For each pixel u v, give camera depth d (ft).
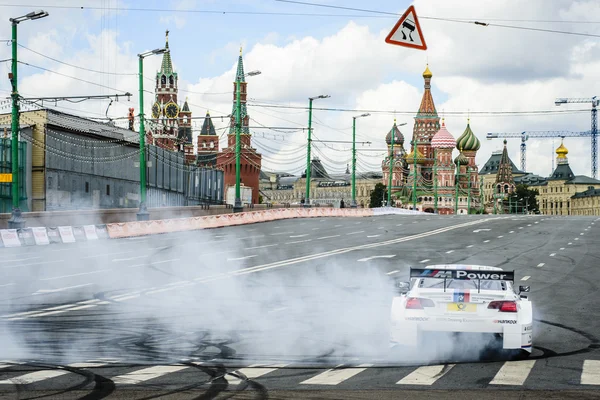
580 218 326.44
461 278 55.77
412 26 92.89
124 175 319.68
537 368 50.42
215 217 254.27
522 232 224.33
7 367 50.21
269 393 42.11
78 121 306.14
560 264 135.03
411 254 153.07
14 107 172.86
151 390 42.88
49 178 270.67
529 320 52.75
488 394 41.68
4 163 255.91
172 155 376.27
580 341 63.00
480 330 52.19
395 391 42.63
